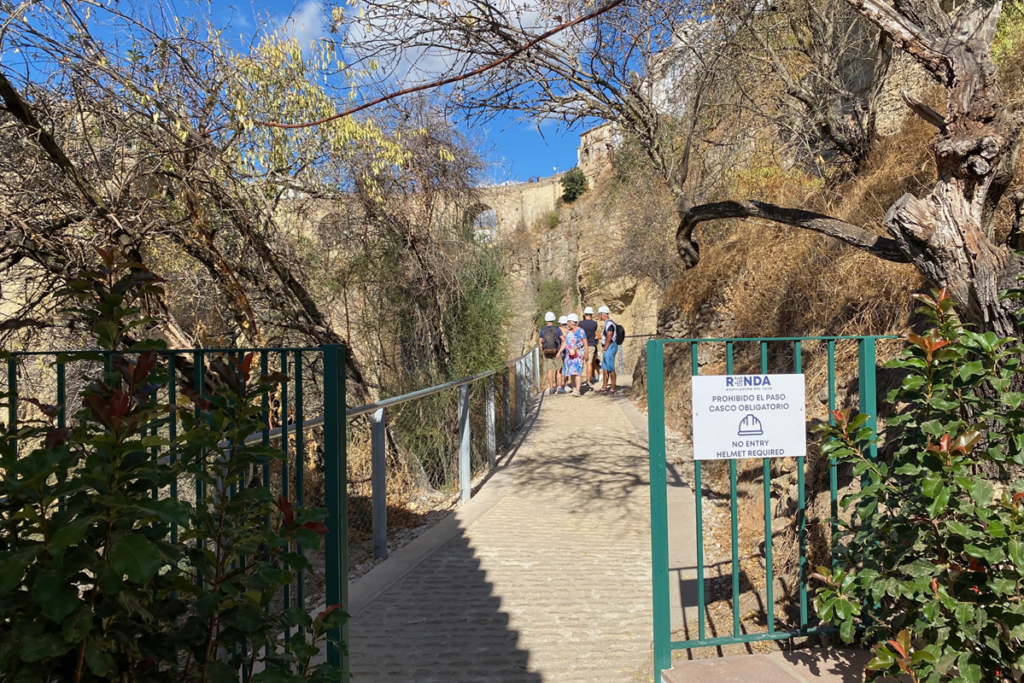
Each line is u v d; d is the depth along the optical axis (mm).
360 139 6684
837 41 8305
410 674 3539
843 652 3254
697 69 7324
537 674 3516
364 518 6355
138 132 5656
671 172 7664
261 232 6781
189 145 5680
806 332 6840
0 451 1719
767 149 10648
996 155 3119
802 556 3307
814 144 9617
